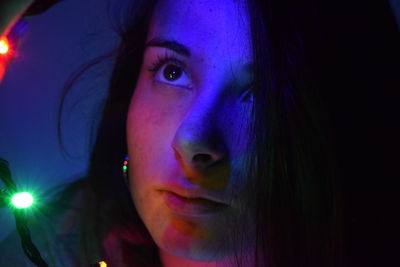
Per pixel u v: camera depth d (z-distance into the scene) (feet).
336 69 1.18
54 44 1.77
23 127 1.79
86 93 1.77
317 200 1.16
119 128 1.43
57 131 1.81
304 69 1.12
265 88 1.09
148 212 1.15
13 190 1.01
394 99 1.27
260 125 1.09
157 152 1.11
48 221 1.53
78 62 1.78
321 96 1.15
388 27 1.28
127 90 1.40
